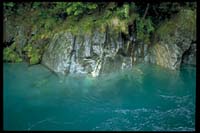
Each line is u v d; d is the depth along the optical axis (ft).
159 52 59.67
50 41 56.03
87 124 43.45
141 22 59.26
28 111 44.60
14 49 55.98
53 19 57.82
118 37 56.03
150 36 61.11
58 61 53.57
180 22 59.47
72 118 44.29
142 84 53.78
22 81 50.42
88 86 51.83
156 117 45.62
